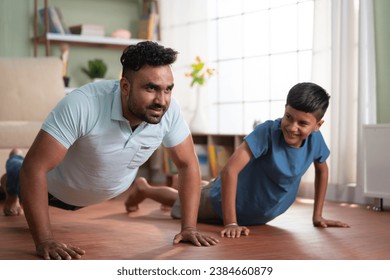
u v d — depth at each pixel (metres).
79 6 5.96
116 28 6.14
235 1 5.26
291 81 4.80
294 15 4.77
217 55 5.43
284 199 2.75
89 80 5.99
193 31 5.54
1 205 3.78
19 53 5.68
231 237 2.52
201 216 2.93
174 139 2.31
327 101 2.54
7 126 4.12
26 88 4.90
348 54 4.09
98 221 2.99
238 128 5.26
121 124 2.13
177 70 5.66
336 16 4.14
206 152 5.16
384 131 3.63
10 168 3.05
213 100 5.47
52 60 5.07
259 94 5.07
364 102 4.02
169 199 3.14
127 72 2.01
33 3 5.72
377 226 2.94
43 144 2.02
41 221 2.03
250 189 2.73
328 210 3.63
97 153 2.17
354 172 4.15
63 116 2.03
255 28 5.09
